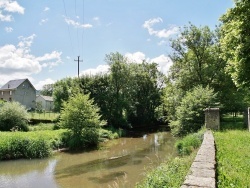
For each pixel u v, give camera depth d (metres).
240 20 15.14
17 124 32.00
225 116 42.06
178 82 38.91
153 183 7.34
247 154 9.71
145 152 23.97
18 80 69.44
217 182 6.23
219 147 11.33
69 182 15.09
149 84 58.16
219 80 37.25
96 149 26.84
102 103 44.50
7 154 20.92
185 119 24.17
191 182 5.41
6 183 14.89
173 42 39.78
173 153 19.42
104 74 46.28
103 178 15.73
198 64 38.75
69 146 26.83
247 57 15.07
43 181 15.32
